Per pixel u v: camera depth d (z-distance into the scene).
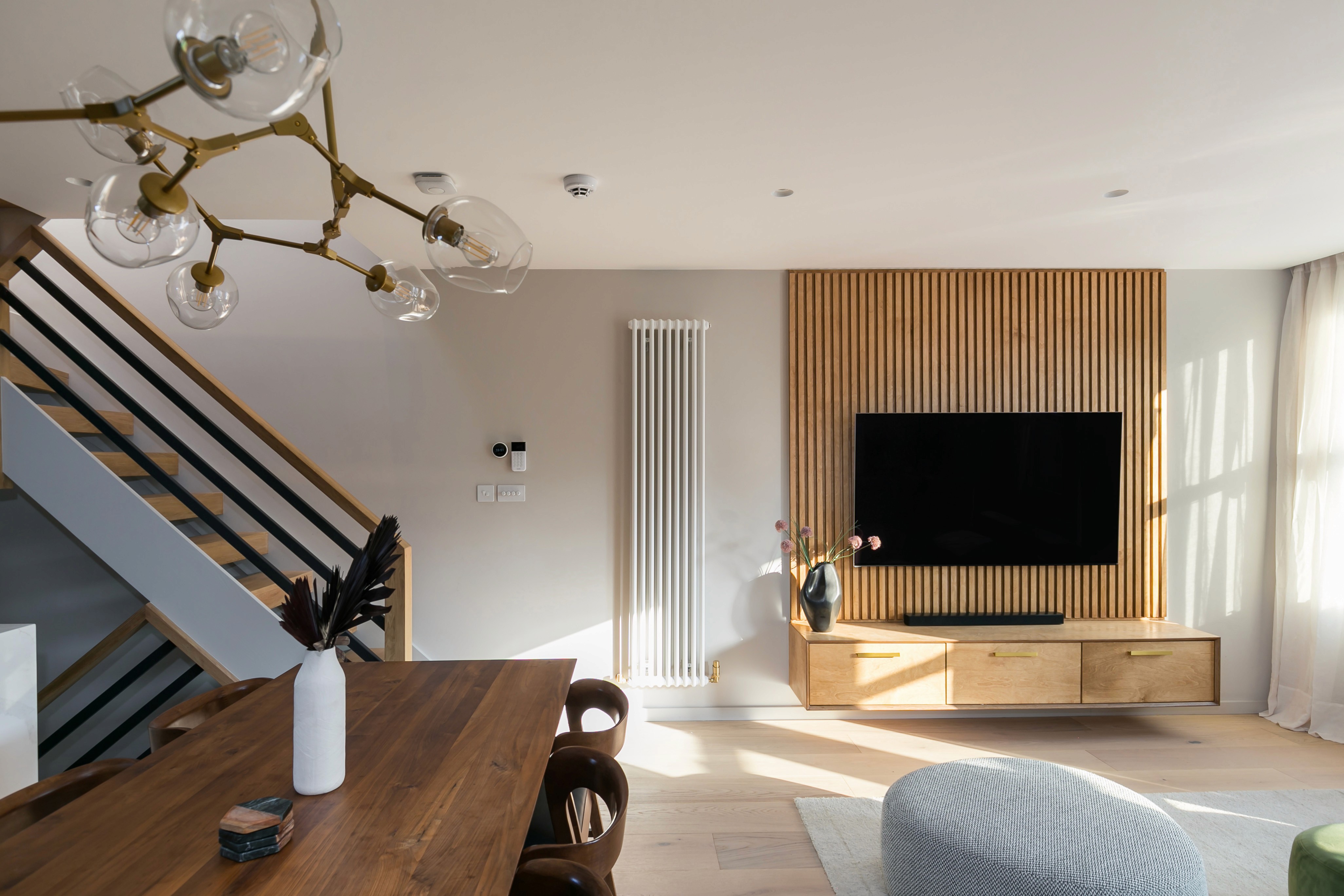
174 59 0.80
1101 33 1.92
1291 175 2.88
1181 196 3.12
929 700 3.92
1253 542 4.38
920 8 1.81
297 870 1.19
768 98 2.25
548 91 2.20
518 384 4.32
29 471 3.04
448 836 1.30
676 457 4.28
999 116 2.37
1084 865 2.10
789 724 4.25
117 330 4.23
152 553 3.02
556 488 4.32
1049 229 3.59
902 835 2.40
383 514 4.27
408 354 4.30
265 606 3.01
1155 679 3.93
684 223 3.47
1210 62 2.05
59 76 2.09
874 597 4.36
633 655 4.26
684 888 2.61
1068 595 4.39
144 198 1.19
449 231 1.35
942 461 4.27
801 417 4.35
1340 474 4.01
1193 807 3.16
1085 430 4.28
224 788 1.50
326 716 1.47
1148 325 4.39
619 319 4.34
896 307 4.38
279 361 4.29
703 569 4.31
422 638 4.28
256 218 3.38
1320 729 3.99
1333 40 1.95
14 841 1.28
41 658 4.18
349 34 1.89
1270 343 4.39
